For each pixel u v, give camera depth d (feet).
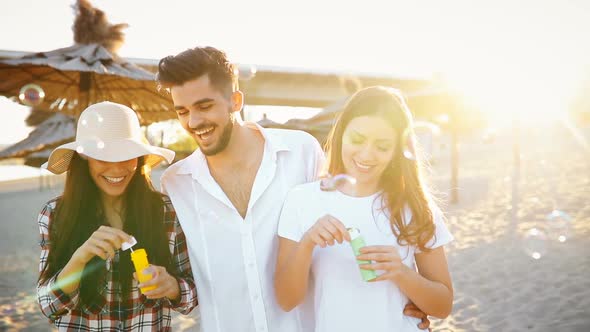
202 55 5.58
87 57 15.51
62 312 5.14
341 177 5.41
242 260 6.08
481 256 20.31
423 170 5.93
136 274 5.04
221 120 5.72
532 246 20.57
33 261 24.41
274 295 6.17
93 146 5.14
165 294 5.20
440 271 5.46
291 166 6.44
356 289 5.26
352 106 5.32
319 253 5.47
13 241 30.91
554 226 23.81
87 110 5.43
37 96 13.56
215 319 6.13
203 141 5.78
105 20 16.89
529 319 13.55
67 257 5.35
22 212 47.98
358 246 4.78
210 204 6.12
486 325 13.51
